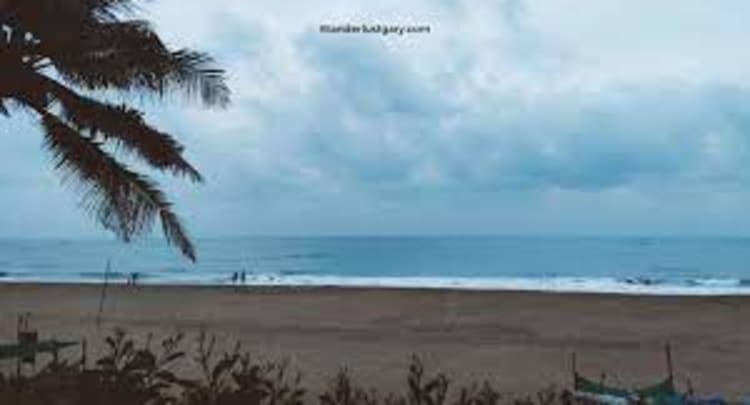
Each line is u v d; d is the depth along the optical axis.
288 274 92.12
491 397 4.08
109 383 3.61
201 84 11.27
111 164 11.98
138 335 22.52
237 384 3.83
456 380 14.98
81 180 12.02
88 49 9.87
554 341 21.14
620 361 17.83
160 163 12.60
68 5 9.08
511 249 179.38
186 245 12.88
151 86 11.03
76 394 3.54
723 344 20.70
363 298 36.78
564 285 68.06
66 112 11.44
